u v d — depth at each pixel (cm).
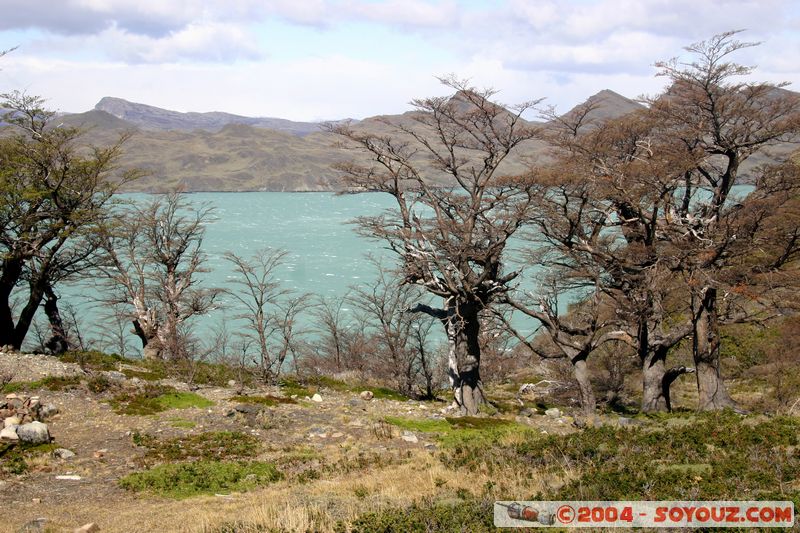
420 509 1185
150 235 4150
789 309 2855
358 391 3155
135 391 2514
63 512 1407
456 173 2866
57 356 2847
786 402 2998
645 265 2814
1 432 1906
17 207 2947
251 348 5300
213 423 2277
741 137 2820
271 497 1462
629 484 1238
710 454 1480
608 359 3700
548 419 2833
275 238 15438
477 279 2780
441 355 4306
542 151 3372
